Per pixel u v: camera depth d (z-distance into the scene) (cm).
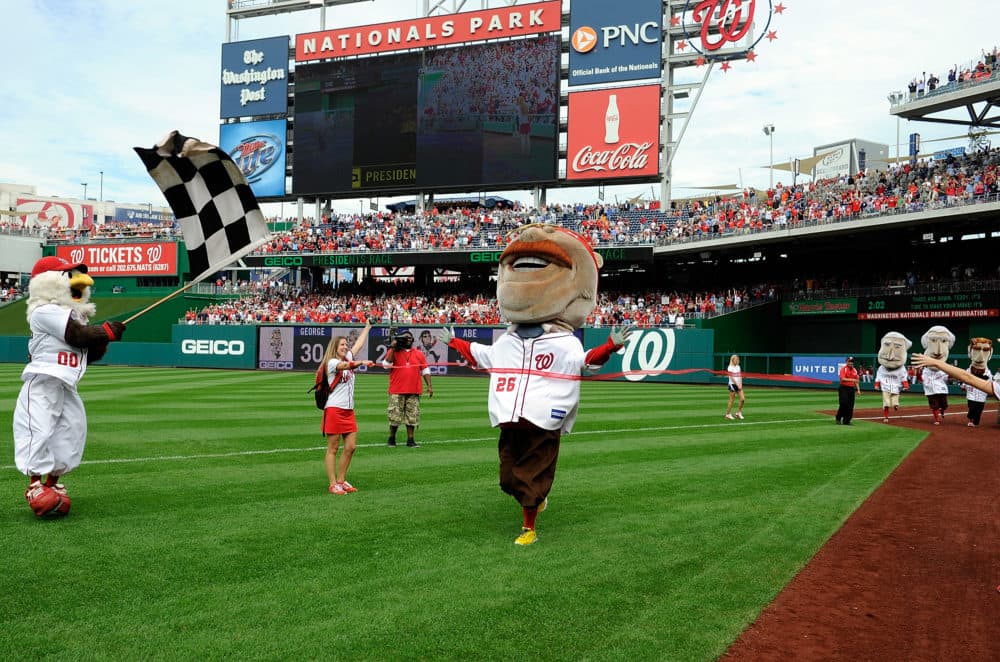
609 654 423
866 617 490
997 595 532
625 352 3731
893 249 3925
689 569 571
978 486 909
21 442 680
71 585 516
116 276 5394
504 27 4219
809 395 2753
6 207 8544
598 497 823
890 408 2162
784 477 952
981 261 3644
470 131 4284
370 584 526
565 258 683
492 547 621
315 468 987
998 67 3062
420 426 1483
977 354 1636
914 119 3469
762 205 4003
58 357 693
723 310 3725
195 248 733
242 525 682
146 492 821
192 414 1627
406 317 4200
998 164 3259
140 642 427
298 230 4781
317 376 840
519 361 671
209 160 724
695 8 3997
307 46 4588
